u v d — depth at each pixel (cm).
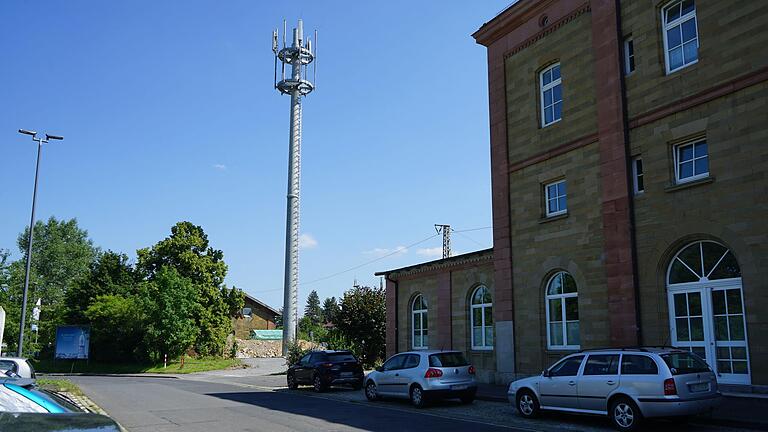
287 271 4491
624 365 1218
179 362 4675
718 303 1474
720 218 1464
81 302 5250
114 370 4541
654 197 1628
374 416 1504
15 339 5056
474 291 2483
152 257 5066
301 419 1452
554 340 1959
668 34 1664
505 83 2233
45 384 2273
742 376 1404
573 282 1905
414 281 2811
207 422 1419
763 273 1365
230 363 4631
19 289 5316
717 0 1521
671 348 1227
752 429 1142
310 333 6675
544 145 2030
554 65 2059
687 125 1562
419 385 1689
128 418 1511
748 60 1441
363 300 3597
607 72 1802
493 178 2234
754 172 1406
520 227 2105
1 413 555
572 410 1304
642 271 1642
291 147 4709
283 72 4825
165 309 4447
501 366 2133
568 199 1916
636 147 1697
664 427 1217
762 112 1405
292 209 4594
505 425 1312
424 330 2753
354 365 2345
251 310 7419
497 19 2242
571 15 1966
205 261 5106
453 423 1354
